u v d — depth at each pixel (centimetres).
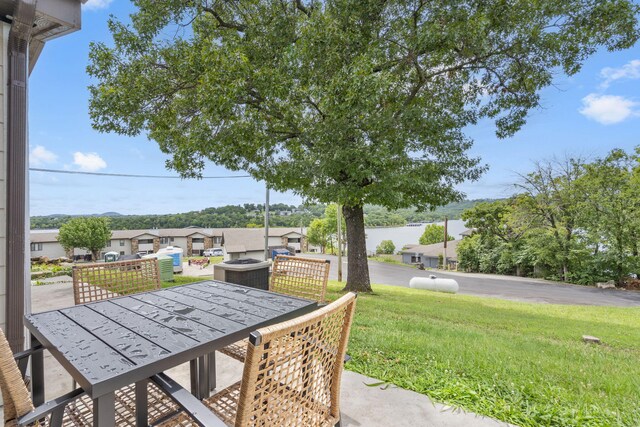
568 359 299
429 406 190
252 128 577
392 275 2008
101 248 3578
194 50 573
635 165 1477
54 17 196
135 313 146
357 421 175
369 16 600
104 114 623
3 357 84
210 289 198
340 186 618
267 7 626
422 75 693
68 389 214
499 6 588
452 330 401
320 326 96
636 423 170
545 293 1362
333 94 527
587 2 599
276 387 87
